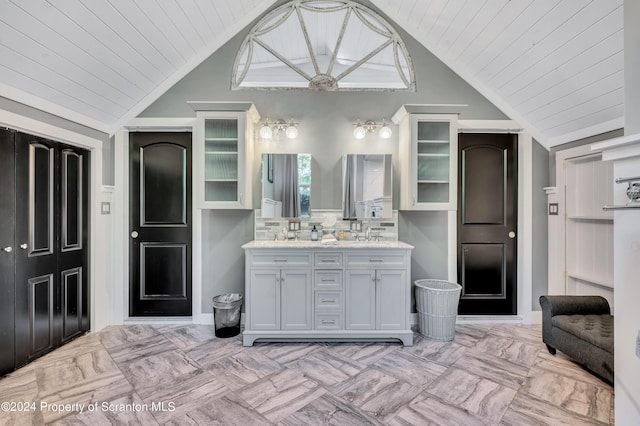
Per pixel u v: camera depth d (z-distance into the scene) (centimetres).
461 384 204
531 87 276
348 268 264
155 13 237
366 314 264
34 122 225
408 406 181
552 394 193
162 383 204
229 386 201
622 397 120
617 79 221
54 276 250
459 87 318
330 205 319
